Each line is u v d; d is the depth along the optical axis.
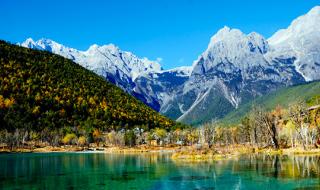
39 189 83.25
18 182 93.38
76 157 185.50
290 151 165.38
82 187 85.38
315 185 78.62
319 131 177.88
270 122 186.38
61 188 84.12
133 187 84.69
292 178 88.00
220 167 115.50
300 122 178.25
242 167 112.69
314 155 145.00
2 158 179.00
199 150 179.00
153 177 99.38
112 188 83.81
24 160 163.75
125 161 152.50
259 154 161.88
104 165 135.00
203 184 85.62
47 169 122.25
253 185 81.69
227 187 81.06
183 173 105.19
